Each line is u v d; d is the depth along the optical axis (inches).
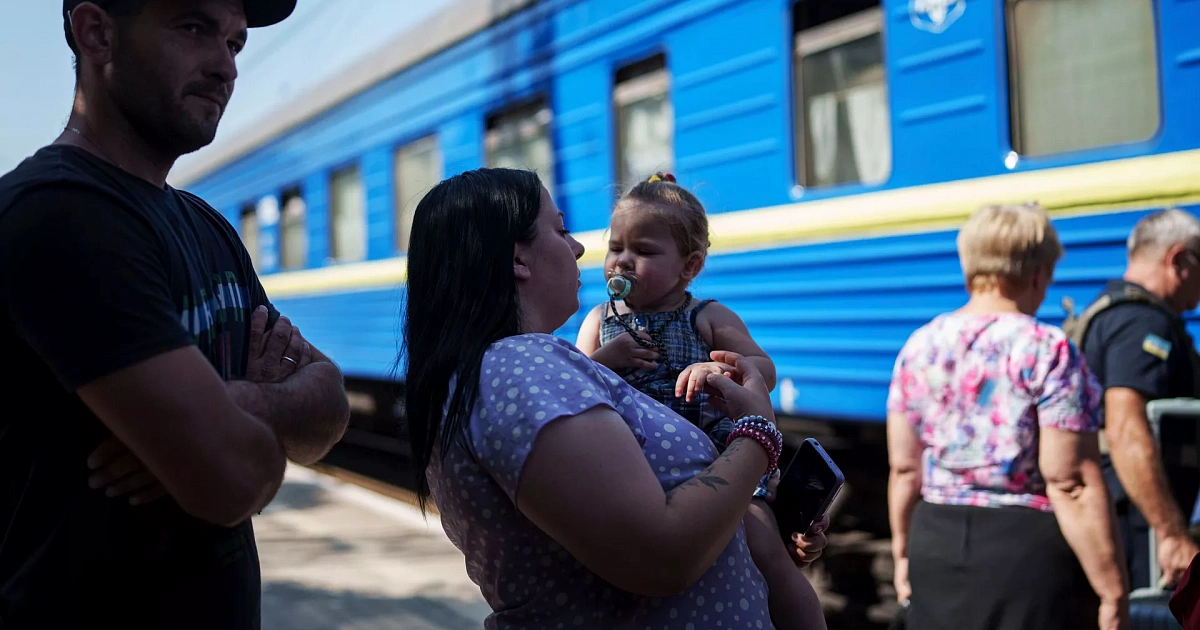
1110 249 127.0
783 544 67.7
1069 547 89.0
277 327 69.4
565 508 51.7
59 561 55.7
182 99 59.5
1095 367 102.8
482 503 55.7
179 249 60.4
